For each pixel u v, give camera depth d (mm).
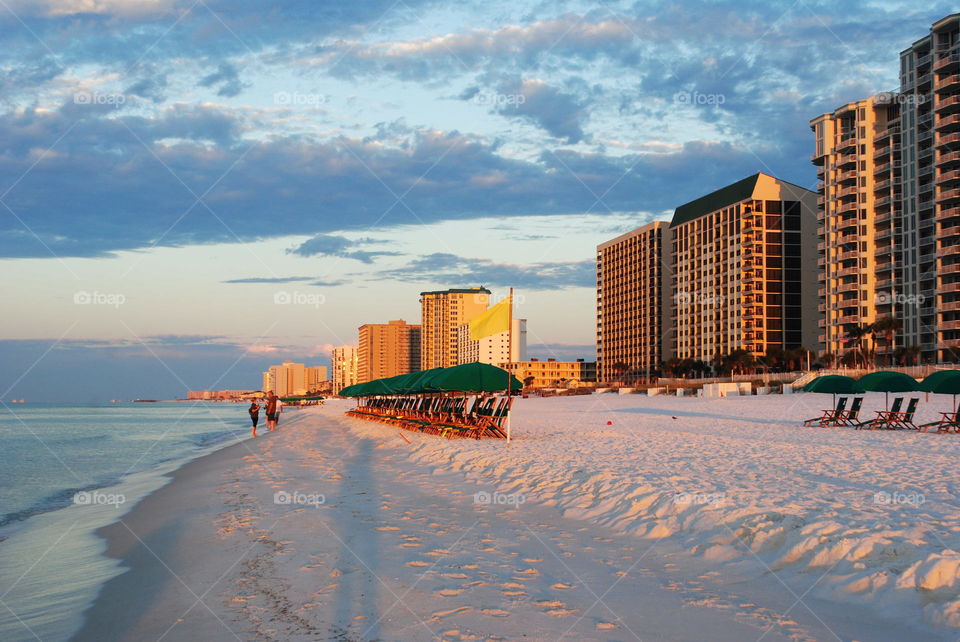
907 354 77000
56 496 15789
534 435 24312
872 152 91188
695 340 134625
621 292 164625
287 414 92562
